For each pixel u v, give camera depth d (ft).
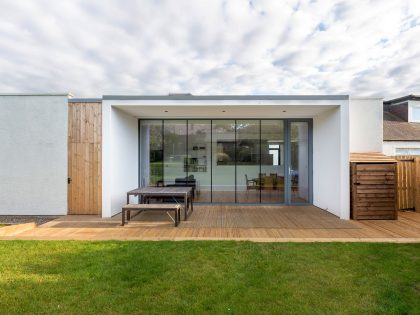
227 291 10.02
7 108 23.84
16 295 9.75
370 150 27.07
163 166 28.99
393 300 9.43
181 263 12.47
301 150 28.30
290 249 14.26
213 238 16.30
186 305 9.15
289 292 9.96
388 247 14.53
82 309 8.95
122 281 10.78
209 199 28.68
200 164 28.78
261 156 28.50
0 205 23.77
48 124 23.85
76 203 23.89
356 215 21.48
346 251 13.94
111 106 22.31
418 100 43.42
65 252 13.83
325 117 24.86
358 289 10.15
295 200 28.17
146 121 28.99
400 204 25.00
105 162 22.33
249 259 12.92
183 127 28.91
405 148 37.78
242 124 28.55
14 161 23.88
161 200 28.50
